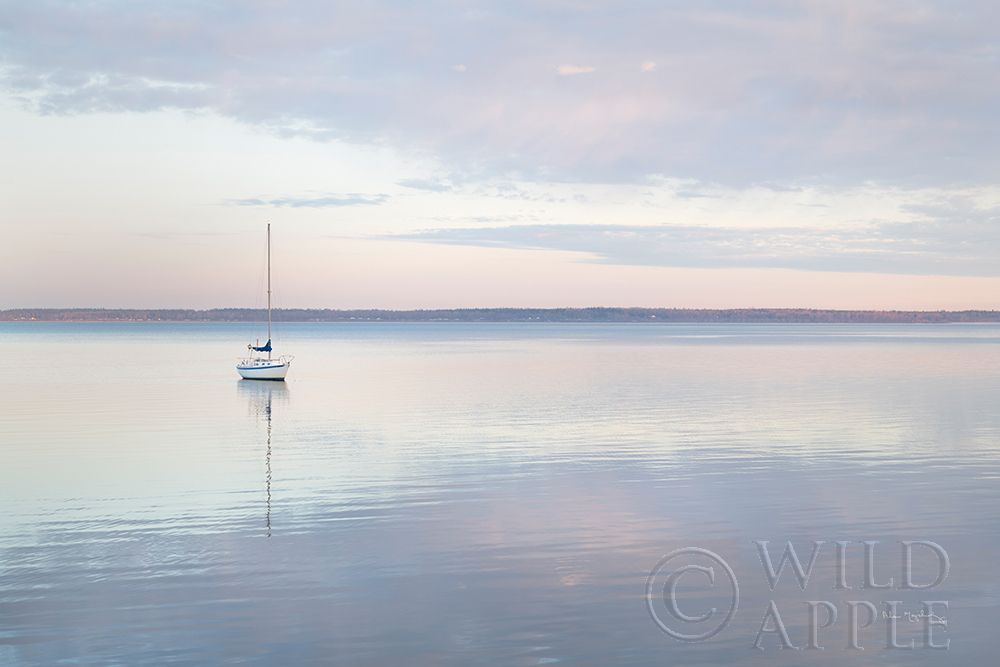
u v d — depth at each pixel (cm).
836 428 3575
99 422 3931
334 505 2175
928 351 11631
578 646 1323
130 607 1466
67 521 2028
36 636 1349
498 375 7019
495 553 1761
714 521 2002
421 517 2048
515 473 2591
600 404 4612
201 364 8775
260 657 1281
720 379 6431
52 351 12169
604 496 2267
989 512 2066
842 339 18700
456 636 1355
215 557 1739
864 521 1992
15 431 3612
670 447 3080
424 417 4059
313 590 1548
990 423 3712
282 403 4816
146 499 2255
